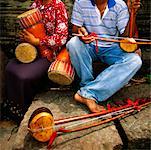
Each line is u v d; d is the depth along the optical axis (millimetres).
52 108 3627
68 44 3553
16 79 3805
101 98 3625
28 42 3857
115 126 3332
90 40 3514
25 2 4570
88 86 3605
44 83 4031
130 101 3621
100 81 3566
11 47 4742
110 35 3691
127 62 3557
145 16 4484
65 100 3775
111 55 3713
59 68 3637
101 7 3568
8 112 4371
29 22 3762
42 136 3023
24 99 3883
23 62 3879
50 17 3797
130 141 3240
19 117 4273
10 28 4660
